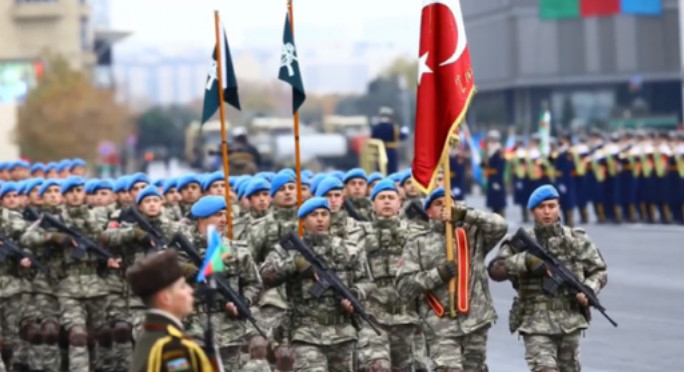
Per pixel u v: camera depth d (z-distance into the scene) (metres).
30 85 116.56
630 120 118.44
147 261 12.35
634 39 125.31
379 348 21.83
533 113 126.31
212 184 29.06
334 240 21.33
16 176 38.84
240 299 20.83
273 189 23.69
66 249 27.42
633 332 30.22
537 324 20.48
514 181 61.94
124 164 137.62
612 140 60.16
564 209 59.47
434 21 22.12
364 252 22.22
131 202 29.78
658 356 27.08
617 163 59.22
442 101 22.03
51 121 115.19
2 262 28.41
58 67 121.38
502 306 36.09
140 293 12.34
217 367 12.50
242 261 21.27
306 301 20.94
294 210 23.67
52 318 28.03
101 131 119.12
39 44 162.50
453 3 22.16
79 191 28.47
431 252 21.34
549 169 59.62
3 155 96.31
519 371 26.45
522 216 61.03
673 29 125.62
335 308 20.94
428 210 21.64
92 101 118.81
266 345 21.55
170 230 25.77
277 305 21.33
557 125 119.44
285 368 21.59
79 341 27.00
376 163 51.28
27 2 161.75
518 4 125.31
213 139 147.38
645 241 50.34
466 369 21.34
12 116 98.19
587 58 125.44
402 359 23.89
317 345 20.89
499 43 128.75
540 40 125.62
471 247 21.27
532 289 20.58
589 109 126.00
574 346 20.70
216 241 12.70
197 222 22.14
